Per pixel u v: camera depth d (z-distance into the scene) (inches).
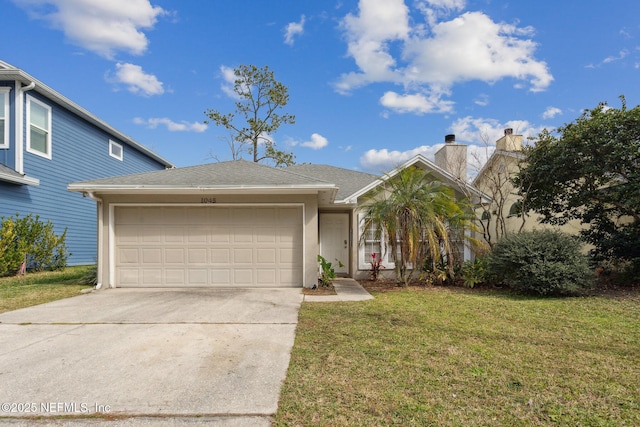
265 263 354.6
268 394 124.5
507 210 539.8
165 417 110.0
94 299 291.4
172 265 351.3
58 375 140.1
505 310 254.1
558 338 189.3
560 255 311.6
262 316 234.5
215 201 350.6
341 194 443.2
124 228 350.9
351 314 240.4
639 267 345.7
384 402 119.3
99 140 612.1
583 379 137.9
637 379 138.0
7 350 168.6
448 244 358.0
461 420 108.7
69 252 542.3
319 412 113.0
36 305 268.1
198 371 144.3
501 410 114.9
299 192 342.6
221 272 352.8
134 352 166.1
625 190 331.0
